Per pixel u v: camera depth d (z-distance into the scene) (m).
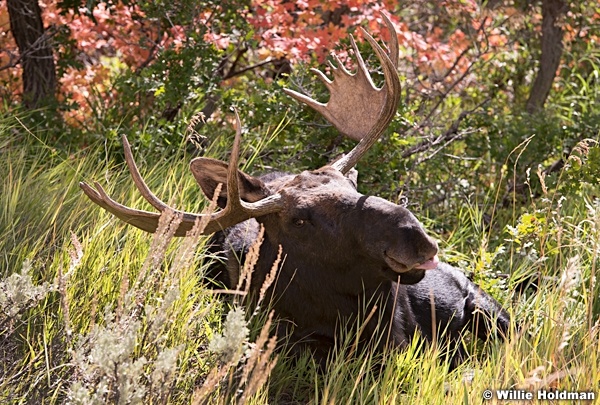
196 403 6.77
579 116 14.88
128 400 6.50
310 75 13.65
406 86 15.26
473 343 10.07
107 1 14.03
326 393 8.12
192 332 8.73
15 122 13.19
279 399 8.92
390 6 14.80
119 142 12.63
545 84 17.06
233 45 14.42
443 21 18.62
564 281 8.36
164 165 11.95
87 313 8.77
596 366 8.13
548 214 10.95
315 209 8.84
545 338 8.77
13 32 14.38
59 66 14.80
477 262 11.09
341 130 10.62
